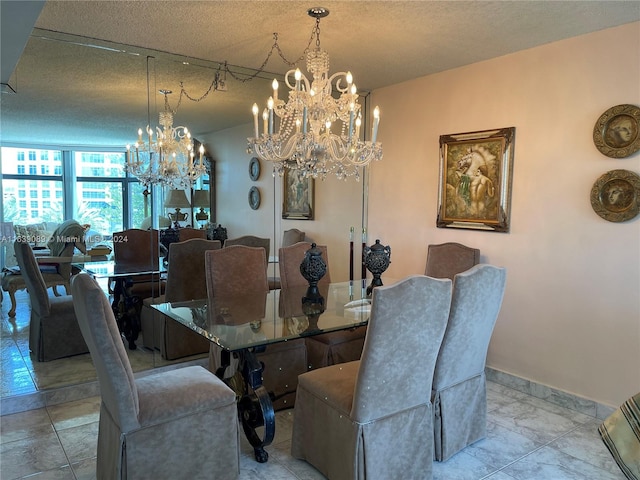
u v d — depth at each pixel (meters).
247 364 2.40
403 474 2.14
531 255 3.28
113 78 3.26
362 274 4.74
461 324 2.26
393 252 4.41
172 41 3.05
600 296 2.93
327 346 3.12
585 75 2.94
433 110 3.92
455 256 3.64
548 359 3.21
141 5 2.45
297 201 4.28
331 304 3.08
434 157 3.95
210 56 3.39
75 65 3.12
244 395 2.48
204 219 3.76
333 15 2.59
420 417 2.18
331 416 2.17
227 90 3.73
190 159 3.67
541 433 2.74
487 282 2.30
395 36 2.94
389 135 4.37
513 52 3.29
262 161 4.04
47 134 3.12
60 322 3.12
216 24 2.73
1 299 2.98
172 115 3.54
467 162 3.65
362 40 3.02
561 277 3.12
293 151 2.70
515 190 3.35
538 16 2.62
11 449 2.49
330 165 4.00
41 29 2.83
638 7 2.48
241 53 3.31
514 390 3.39
